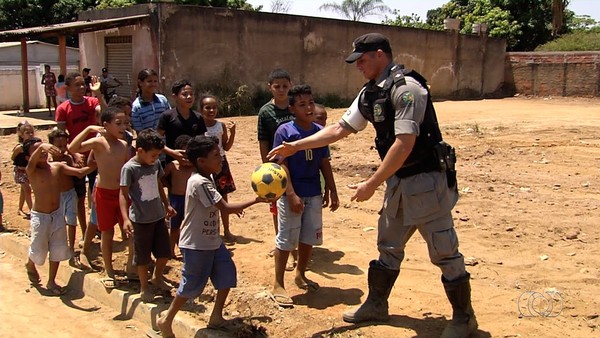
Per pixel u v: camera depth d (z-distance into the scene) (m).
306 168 5.56
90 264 6.57
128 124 6.09
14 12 35.78
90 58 25.42
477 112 24.47
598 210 8.75
